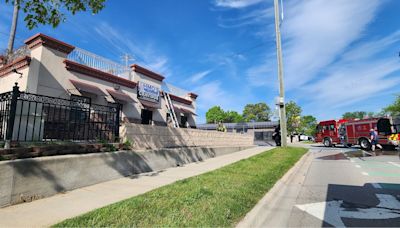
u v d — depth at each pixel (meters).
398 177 8.55
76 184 6.11
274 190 6.21
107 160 7.09
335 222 4.37
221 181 6.63
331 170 10.26
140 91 16.59
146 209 4.29
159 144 10.05
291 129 50.66
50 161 5.55
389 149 20.84
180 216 4.00
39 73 11.09
